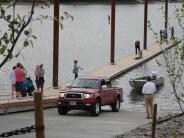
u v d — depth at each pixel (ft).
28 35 36.22
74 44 462.60
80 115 133.08
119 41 482.28
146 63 309.42
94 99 130.52
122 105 173.99
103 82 138.72
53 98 152.25
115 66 274.16
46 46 440.04
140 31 592.19
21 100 139.03
